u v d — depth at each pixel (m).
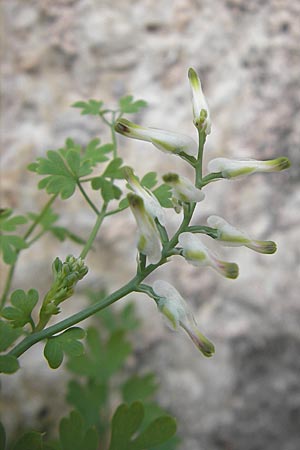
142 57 0.20
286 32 0.21
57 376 0.19
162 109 0.20
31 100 0.20
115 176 0.12
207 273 0.19
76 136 0.20
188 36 0.21
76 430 0.11
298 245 0.20
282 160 0.09
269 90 0.20
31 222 0.19
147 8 0.21
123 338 0.18
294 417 0.19
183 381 0.19
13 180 0.20
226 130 0.20
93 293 0.19
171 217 0.19
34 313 0.19
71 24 0.21
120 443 0.11
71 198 0.20
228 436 0.19
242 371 0.19
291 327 0.19
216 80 0.20
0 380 0.19
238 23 0.21
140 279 0.09
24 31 0.21
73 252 0.19
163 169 0.20
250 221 0.20
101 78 0.20
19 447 0.10
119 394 0.19
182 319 0.09
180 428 0.19
